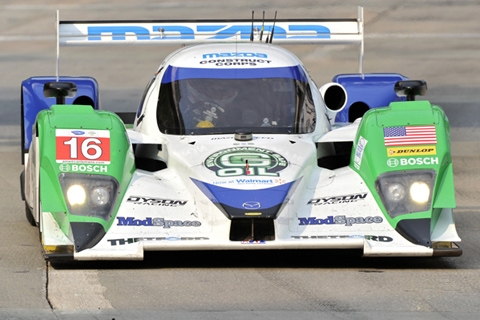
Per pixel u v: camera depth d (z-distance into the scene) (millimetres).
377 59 65312
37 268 20609
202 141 22969
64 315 16797
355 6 79250
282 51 26734
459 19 78188
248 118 23953
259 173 20984
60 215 20734
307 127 24250
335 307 17375
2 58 67125
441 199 21094
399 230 20578
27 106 29016
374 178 21406
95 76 60781
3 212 28469
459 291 18594
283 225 20125
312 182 21922
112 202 20656
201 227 20297
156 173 22438
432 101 52219
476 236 24953
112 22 32188
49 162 20797
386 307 17391
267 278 19641
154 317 16672
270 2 79438
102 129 21500
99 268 20516
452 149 40094
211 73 25172
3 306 17391
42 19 80625
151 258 21516
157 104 24922
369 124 22250
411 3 82688
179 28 32250
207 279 19516
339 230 20469
